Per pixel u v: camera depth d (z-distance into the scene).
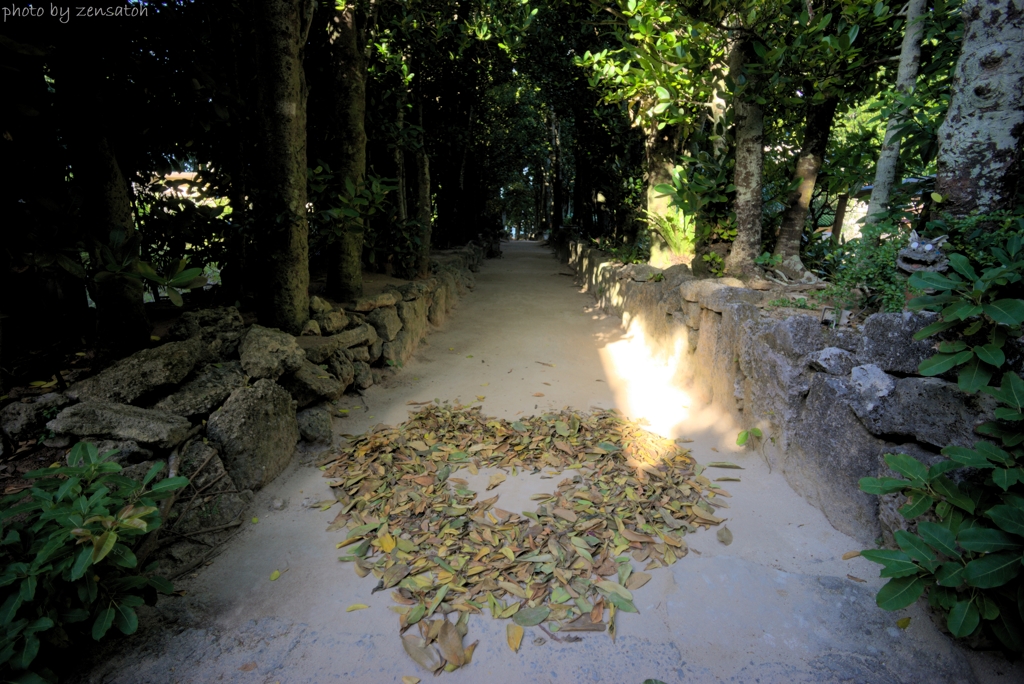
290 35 4.25
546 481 3.53
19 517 2.17
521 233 40.78
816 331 3.45
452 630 2.24
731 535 2.93
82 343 3.57
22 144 3.18
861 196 6.41
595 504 3.21
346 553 2.80
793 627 2.29
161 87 3.69
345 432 4.24
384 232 7.98
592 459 3.79
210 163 5.49
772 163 6.89
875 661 2.11
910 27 4.14
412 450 3.89
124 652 2.13
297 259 4.55
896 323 2.71
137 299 3.64
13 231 2.79
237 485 3.10
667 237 8.29
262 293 4.60
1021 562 1.84
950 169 3.09
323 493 3.35
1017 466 2.01
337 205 5.77
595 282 10.25
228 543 2.85
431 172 13.67
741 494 3.35
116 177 3.54
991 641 2.09
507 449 3.97
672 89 5.53
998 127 2.90
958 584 1.97
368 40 6.68
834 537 2.88
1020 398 2.02
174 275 2.87
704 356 4.80
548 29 10.29
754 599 2.45
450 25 6.77
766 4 4.45
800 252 6.36
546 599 2.45
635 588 2.52
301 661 2.12
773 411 3.58
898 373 2.70
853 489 2.86
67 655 2.07
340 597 2.48
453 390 5.29
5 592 1.87
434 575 2.60
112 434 2.62
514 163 21.20
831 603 2.40
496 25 6.78
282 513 3.13
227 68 5.02
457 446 4.02
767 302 4.57
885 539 2.61
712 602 2.44
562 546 2.81
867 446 2.79
